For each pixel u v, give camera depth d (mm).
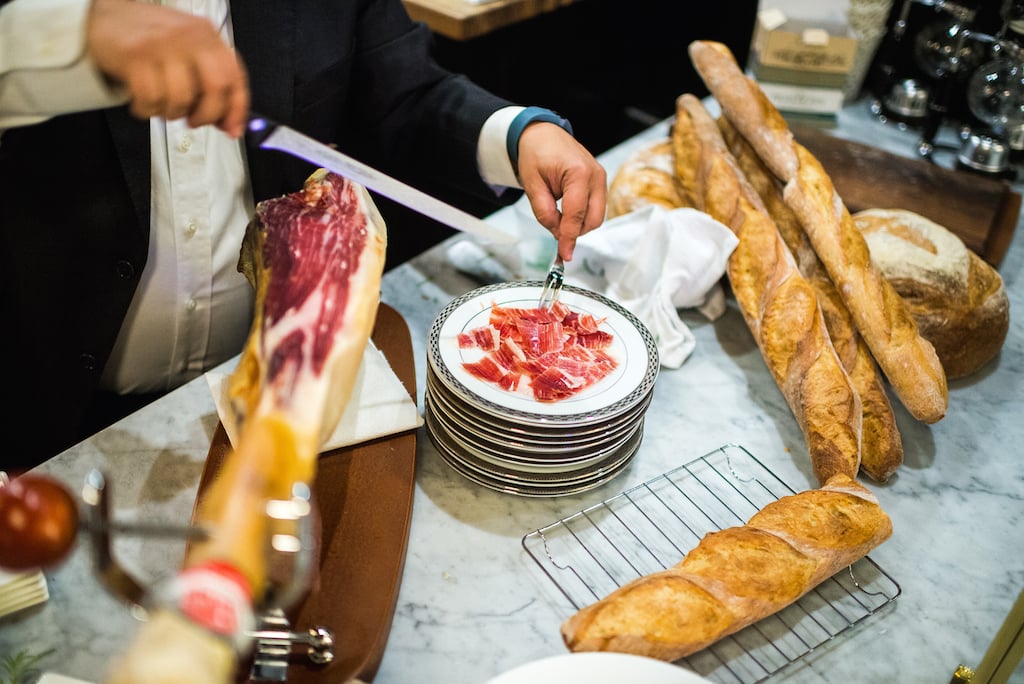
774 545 870
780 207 1409
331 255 859
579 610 858
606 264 1375
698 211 1352
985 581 967
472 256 1437
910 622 911
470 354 1035
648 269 1344
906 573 970
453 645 849
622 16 3285
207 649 445
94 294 1272
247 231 950
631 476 1067
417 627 863
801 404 1110
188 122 848
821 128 1955
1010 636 804
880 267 1298
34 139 1146
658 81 3521
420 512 993
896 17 2035
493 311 1115
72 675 792
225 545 509
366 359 1101
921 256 1295
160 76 802
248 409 732
